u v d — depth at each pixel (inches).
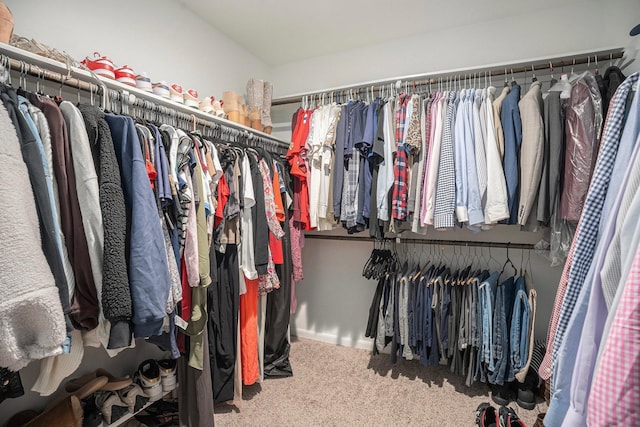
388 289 77.5
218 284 59.6
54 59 41.1
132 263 34.8
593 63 66.3
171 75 70.1
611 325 20.3
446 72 71.8
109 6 57.7
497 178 57.1
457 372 70.7
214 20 78.8
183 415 56.3
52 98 37.9
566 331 27.0
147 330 35.9
